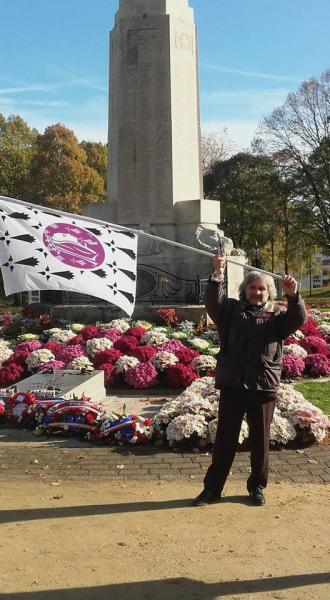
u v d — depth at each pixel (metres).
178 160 15.54
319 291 63.50
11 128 50.47
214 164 52.44
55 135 47.72
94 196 47.81
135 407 8.83
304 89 42.94
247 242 50.59
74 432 7.25
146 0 15.51
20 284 4.98
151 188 15.48
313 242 47.00
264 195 45.72
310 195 43.84
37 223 5.22
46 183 47.06
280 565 3.99
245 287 5.16
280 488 5.51
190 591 3.65
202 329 13.27
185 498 5.26
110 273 5.23
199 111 16.06
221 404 5.11
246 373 4.95
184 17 15.74
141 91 15.49
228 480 5.71
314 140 43.41
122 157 15.57
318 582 3.76
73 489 5.52
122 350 11.06
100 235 5.37
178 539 4.40
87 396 8.46
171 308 13.88
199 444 6.64
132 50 15.52
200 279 14.87
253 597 3.58
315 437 6.68
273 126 44.12
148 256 15.31
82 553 4.18
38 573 3.89
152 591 3.65
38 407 7.61
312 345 11.70
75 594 3.62
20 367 10.34
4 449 6.81
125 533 4.52
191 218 15.34
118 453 6.59
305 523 4.70
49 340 12.43
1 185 48.94
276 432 6.58
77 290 5.03
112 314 14.21
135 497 5.29
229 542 4.35
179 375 9.81
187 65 15.77
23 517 4.85
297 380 10.63
